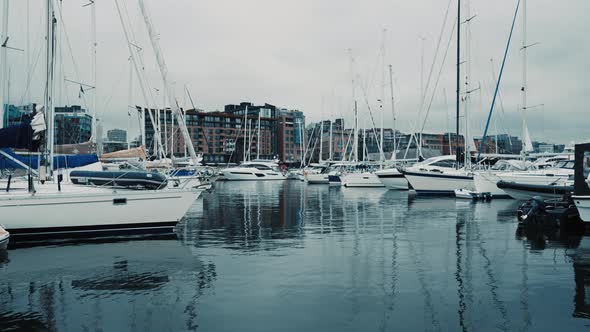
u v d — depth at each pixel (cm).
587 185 1441
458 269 952
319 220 1789
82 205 1285
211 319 667
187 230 1510
